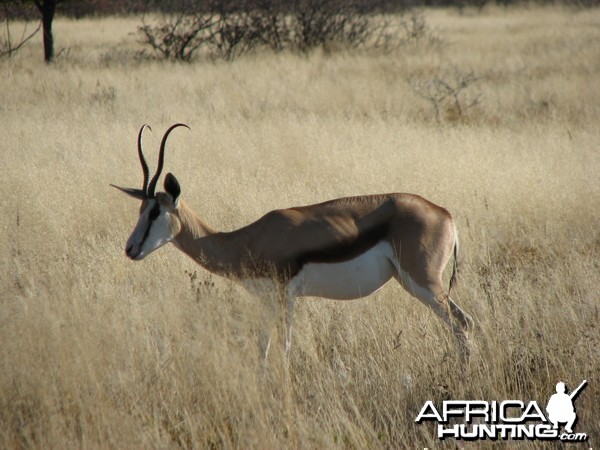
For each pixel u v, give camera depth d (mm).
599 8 100938
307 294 15258
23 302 15258
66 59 57531
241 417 13445
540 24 87688
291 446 12586
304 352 15656
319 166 28438
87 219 23484
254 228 15367
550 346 15266
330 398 14008
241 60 56594
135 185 26453
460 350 15031
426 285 14977
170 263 19422
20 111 38312
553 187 24922
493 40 72688
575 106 40781
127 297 16859
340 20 66500
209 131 33688
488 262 20125
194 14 64125
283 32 64625
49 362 13805
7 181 25797
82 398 13344
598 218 23078
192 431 12688
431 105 41500
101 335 14688
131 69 52812
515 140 32594
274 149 30422
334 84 46688
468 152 29547
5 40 66938
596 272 18766
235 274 15492
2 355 13758
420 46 66625
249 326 15078
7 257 20078
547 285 18328
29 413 13422
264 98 42781
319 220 14906
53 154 29859
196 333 14875
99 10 100688
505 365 15008
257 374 14414
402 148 30234
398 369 14805
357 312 17016
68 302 16031
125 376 13727
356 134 32750
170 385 14094
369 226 14977
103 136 32656
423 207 15211
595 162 28203
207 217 23391
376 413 14086
